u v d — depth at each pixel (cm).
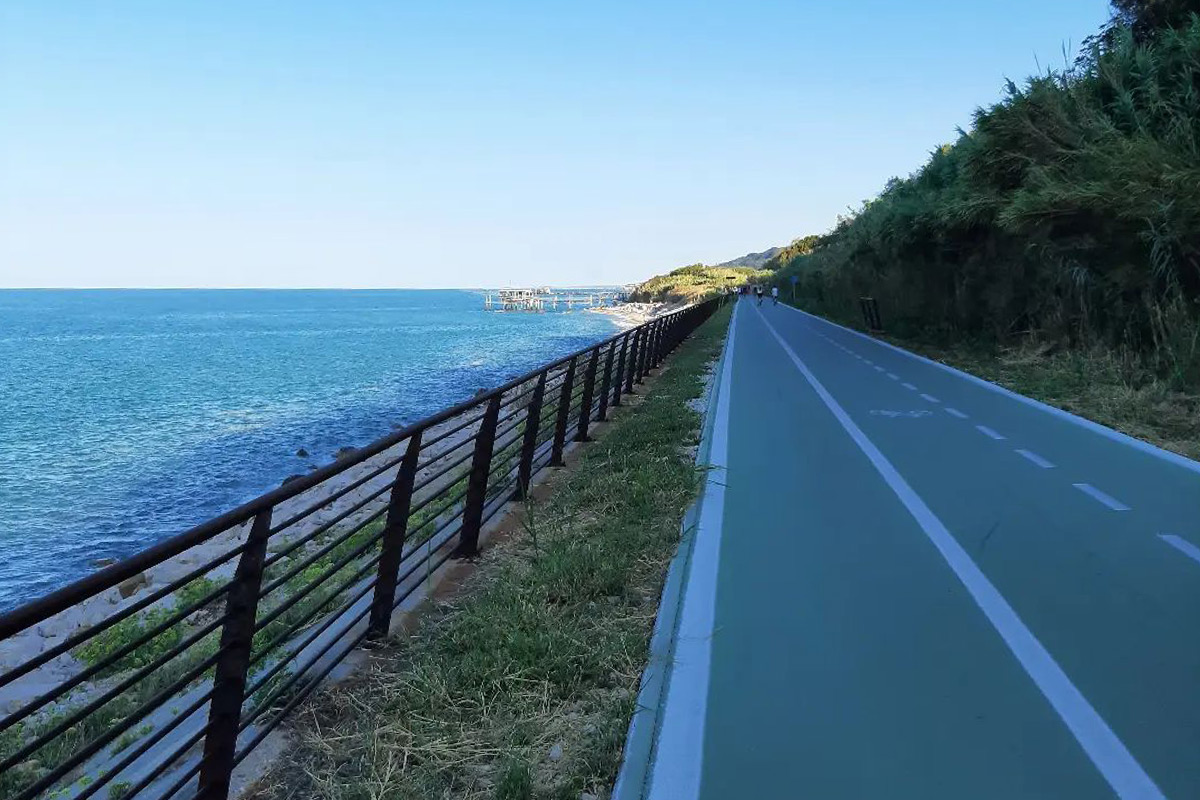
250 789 363
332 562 941
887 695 414
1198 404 1207
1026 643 471
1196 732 376
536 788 352
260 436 2748
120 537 1655
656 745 372
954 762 355
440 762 373
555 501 859
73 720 272
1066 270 1872
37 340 8856
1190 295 1509
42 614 241
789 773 348
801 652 464
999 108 1761
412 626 549
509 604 540
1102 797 329
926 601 536
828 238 6731
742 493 820
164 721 513
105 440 2730
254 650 546
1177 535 665
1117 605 525
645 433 1188
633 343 1902
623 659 463
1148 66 1575
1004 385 1631
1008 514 733
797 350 2625
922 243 2605
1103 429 1130
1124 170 1406
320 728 414
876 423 1223
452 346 7294
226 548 1406
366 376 4678
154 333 10344
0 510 1847
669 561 631
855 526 703
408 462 548
